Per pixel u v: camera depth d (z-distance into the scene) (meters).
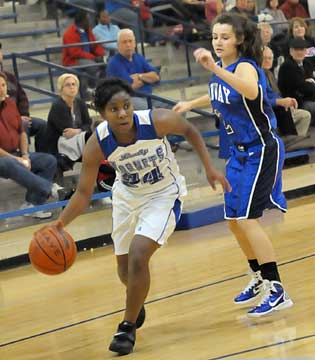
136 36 15.27
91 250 10.42
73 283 8.66
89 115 11.96
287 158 12.40
